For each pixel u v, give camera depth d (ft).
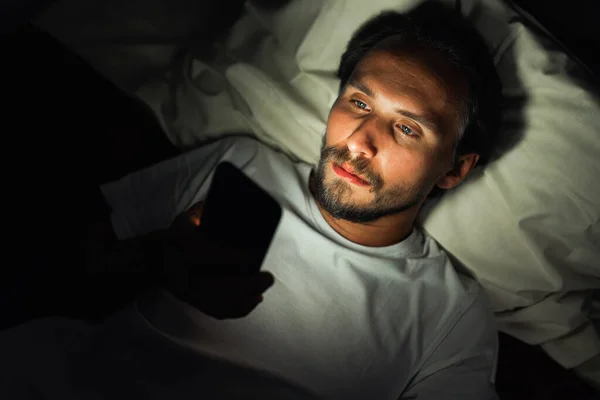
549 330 3.77
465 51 3.11
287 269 3.34
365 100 3.06
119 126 4.04
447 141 3.09
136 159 4.08
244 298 3.11
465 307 3.48
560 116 3.25
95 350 3.01
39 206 3.74
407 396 3.32
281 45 3.79
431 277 3.49
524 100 3.34
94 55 3.89
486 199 3.61
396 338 3.28
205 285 3.13
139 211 3.67
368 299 3.30
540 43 3.24
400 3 3.46
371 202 3.13
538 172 3.40
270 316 3.19
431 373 3.33
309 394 3.08
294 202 3.57
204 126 4.07
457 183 3.49
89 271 3.33
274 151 3.85
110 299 3.57
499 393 3.87
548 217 3.45
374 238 3.43
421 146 3.02
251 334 3.14
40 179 3.78
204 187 3.71
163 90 4.01
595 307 3.64
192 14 3.84
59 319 3.18
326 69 3.77
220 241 3.28
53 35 3.82
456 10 3.36
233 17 3.90
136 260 3.32
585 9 3.37
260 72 3.83
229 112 3.99
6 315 3.26
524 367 3.92
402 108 2.96
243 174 3.60
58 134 3.87
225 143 3.89
